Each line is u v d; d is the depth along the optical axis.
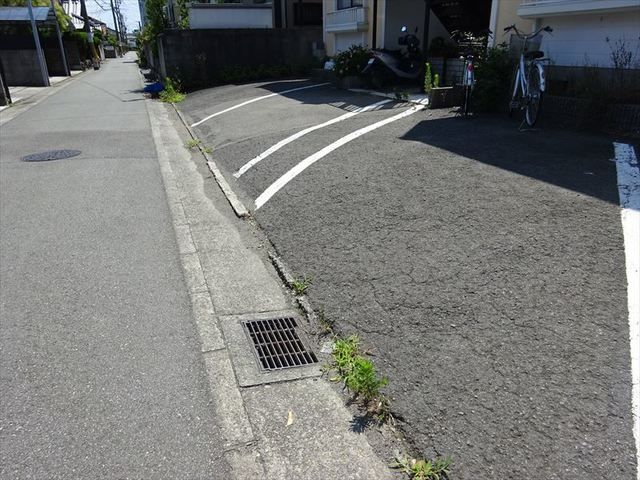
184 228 4.87
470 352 2.65
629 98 6.20
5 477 2.09
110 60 54.59
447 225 3.95
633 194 4.12
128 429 2.35
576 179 4.53
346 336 2.97
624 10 6.88
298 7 21.50
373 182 5.05
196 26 17.72
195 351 2.94
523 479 1.96
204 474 2.11
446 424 2.25
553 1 7.62
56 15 26.20
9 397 2.56
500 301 3.00
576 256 3.32
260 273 3.92
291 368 2.79
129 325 3.21
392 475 2.07
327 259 3.84
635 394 2.28
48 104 14.99
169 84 16.02
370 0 13.90
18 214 5.29
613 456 2.01
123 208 5.45
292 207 4.92
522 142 5.88
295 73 18.00
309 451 2.21
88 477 2.09
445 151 5.72
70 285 3.74
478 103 7.89
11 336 3.09
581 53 7.82
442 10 12.34
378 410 2.40
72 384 2.66
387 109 8.98
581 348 2.57
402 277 3.39
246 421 2.39
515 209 4.04
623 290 2.95
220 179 6.35
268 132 8.23
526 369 2.48
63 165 7.32
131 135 9.66
